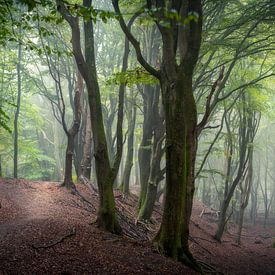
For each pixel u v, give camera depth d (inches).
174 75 444.5
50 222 471.5
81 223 507.5
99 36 1011.9
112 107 1073.5
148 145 810.2
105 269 366.6
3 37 369.4
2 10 318.3
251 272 687.1
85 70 498.0
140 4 621.3
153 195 721.6
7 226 453.7
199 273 452.4
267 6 627.2
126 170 938.7
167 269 410.3
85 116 950.4
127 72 526.6
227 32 641.6
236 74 844.6
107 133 1078.4
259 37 727.1
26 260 342.3
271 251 1015.0
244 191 1037.8
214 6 642.8
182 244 486.9
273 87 1216.8
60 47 871.1
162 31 429.4
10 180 778.8
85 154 890.1
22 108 1125.1
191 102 477.7
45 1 314.8
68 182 767.1
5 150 1195.9
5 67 924.6
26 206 594.2
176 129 446.0
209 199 1630.2
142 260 416.8
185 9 433.7
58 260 358.9
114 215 513.7
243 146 924.6
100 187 513.0
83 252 396.2
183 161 451.8
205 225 1074.7
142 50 901.2
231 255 804.6
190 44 448.1
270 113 1202.0
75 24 489.4
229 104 927.7
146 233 624.4
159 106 801.6
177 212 462.0
